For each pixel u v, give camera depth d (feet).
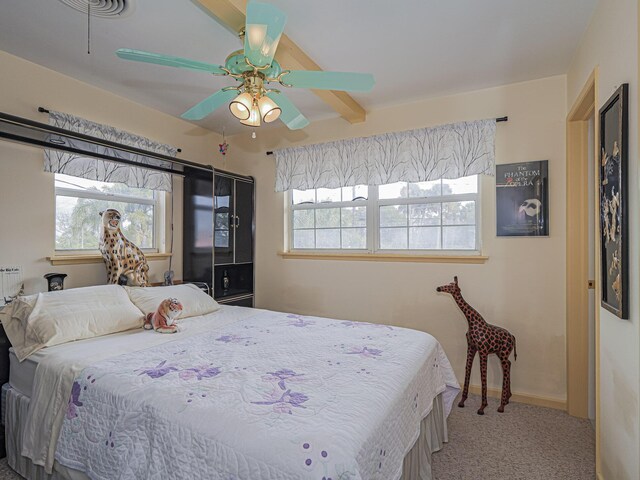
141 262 9.33
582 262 8.31
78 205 9.01
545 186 8.75
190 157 11.81
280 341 6.71
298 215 12.42
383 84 9.09
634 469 4.56
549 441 7.23
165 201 11.12
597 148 5.87
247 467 3.40
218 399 4.28
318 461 3.28
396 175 10.23
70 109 8.64
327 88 5.94
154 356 5.78
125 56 5.07
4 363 6.45
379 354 5.99
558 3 6.01
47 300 6.84
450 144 9.58
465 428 7.74
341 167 11.08
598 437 5.91
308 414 3.97
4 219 7.52
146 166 9.84
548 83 8.74
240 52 5.32
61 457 4.83
